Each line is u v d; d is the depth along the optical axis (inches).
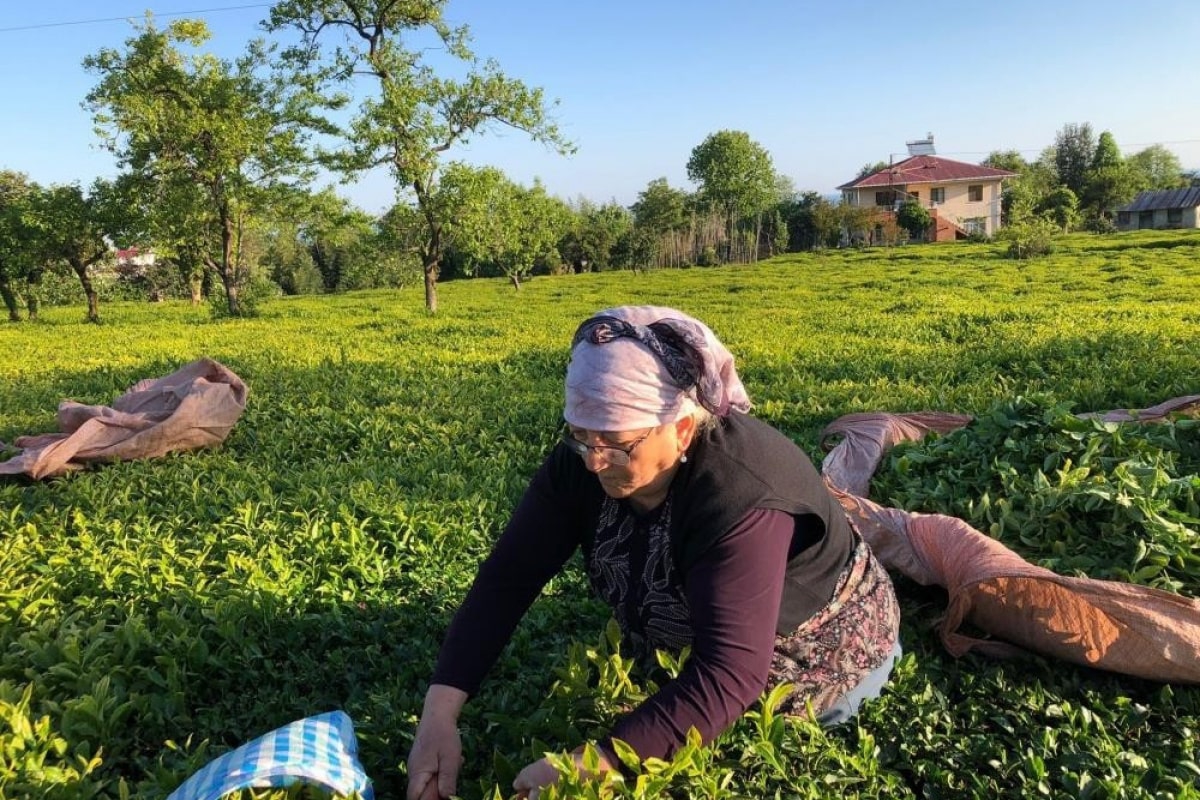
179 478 227.6
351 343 578.6
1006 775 97.1
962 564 122.3
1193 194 2600.9
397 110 840.3
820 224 2415.1
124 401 283.1
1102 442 154.8
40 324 919.7
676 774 82.4
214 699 126.1
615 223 2295.8
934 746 101.7
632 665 96.8
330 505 197.0
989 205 2534.5
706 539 81.5
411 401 338.0
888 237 2342.5
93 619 144.8
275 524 182.2
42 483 233.9
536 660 128.5
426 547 170.7
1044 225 1786.4
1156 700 109.8
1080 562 130.1
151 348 584.7
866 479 176.6
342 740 91.1
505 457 242.7
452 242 934.4
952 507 156.3
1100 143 2997.0
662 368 77.2
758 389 339.3
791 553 91.1
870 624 99.9
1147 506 130.6
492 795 84.4
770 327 591.5
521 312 883.4
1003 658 118.9
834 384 341.1
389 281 2001.7
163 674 126.3
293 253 2121.1
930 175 2581.2
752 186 2637.8
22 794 96.8
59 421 270.5
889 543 135.8
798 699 98.8
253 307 984.9
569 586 151.8
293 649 135.3
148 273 1784.0
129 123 916.0
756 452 83.4
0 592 148.3
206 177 938.1
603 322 79.1
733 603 80.0
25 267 940.0
